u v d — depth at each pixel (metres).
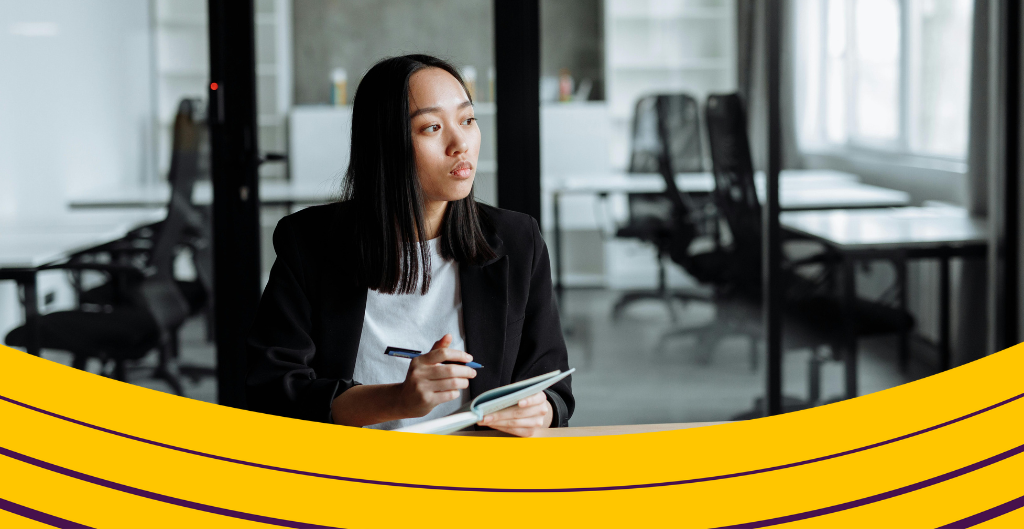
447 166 1.31
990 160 3.08
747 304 3.12
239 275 2.92
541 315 1.51
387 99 1.29
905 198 3.08
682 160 3.06
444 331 1.40
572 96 3.00
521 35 2.86
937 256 3.09
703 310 3.12
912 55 3.06
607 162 3.04
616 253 3.09
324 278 1.39
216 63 2.86
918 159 3.07
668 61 3.01
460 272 1.41
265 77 2.94
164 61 2.87
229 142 2.88
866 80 3.06
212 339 2.94
